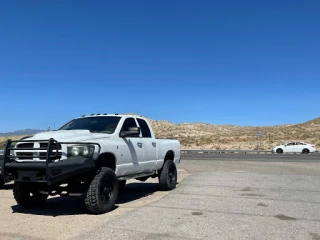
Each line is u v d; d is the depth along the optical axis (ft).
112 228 20.48
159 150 34.63
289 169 58.29
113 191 26.03
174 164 37.32
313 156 107.04
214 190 34.58
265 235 19.06
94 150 24.58
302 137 214.48
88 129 29.19
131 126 31.09
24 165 23.16
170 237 18.76
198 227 20.63
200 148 191.31
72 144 24.30
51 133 26.02
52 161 23.17
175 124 402.31
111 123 29.58
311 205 26.86
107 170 25.40
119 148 27.68
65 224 22.03
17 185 26.63
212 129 383.24
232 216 23.30
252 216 23.30
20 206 28.50
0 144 38.34
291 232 19.61
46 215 24.80
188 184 39.34
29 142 24.14
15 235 19.80
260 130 304.71
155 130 348.18
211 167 64.13
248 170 57.06
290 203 27.66
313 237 18.71
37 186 26.71
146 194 33.99
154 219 22.49
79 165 23.22
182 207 26.21
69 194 24.63
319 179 43.01
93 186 24.17
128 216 23.31
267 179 43.24
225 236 18.90
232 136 250.16
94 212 24.45
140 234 19.30
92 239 18.53
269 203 27.68
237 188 35.81
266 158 96.12
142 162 31.24
